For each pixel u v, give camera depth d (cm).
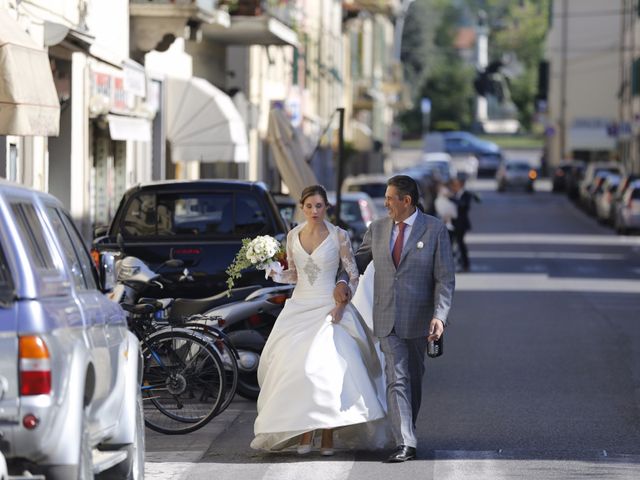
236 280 3328
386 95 18862
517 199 16638
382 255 2366
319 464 2322
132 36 5922
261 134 9188
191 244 3388
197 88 6406
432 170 13925
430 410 2894
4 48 3084
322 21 12294
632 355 3794
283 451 2447
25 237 1584
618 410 2902
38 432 1513
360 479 2191
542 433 2628
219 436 2633
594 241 9581
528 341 4109
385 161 19625
